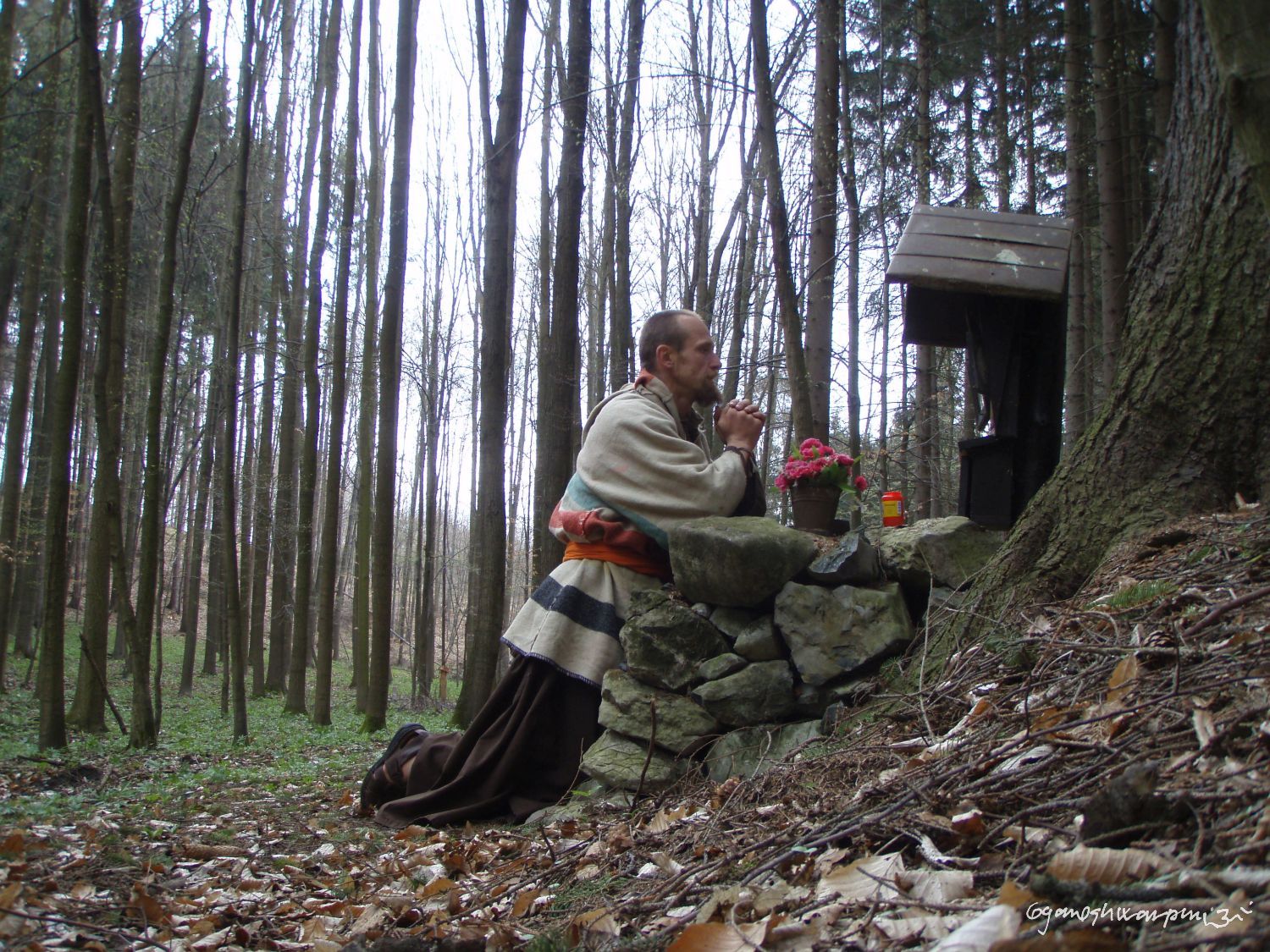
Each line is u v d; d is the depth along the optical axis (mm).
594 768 3557
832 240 7895
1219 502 3215
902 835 2010
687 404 4227
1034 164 13500
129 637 8281
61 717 7574
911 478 15211
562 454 10445
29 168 12555
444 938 2359
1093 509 3357
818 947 1617
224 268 17531
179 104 16859
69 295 7547
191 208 11852
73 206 7582
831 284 7824
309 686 22656
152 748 8273
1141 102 11281
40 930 2588
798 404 5980
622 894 2432
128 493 18141
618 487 3934
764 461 16141
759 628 3570
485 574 9453
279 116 19578
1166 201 3627
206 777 6590
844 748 2986
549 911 2465
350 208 14664
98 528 9273
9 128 12219
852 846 2098
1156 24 8922
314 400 14211
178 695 17812
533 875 2883
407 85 12797
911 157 12805
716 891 2014
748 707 3482
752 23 6000
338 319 14414
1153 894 1307
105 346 8133
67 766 6754
